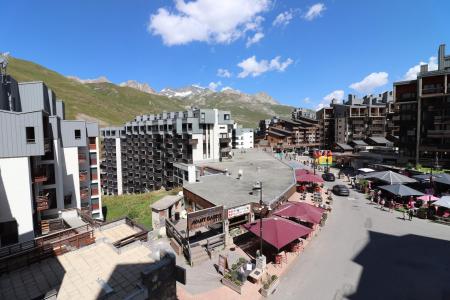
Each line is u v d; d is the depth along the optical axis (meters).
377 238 25.86
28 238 22.73
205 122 69.12
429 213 31.41
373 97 114.38
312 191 45.56
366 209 35.69
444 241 25.05
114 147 101.56
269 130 142.62
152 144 85.44
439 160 52.88
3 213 21.91
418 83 55.69
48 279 13.47
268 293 16.95
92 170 45.97
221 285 17.78
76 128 39.38
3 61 27.28
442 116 52.91
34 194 26.64
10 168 22.03
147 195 51.56
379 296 17.00
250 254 22.14
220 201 26.22
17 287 12.86
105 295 12.03
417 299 16.69
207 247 21.98
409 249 23.44
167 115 84.94
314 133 135.38
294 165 56.88
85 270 14.29
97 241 17.48
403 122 59.56
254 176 40.34
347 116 109.06
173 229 24.09
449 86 52.25
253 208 25.64
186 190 32.47
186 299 16.28
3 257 14.29
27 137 22.78
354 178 53.91
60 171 33.22
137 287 11.48
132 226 22.41
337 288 17.88
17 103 30.22
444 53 55.69
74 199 39.28
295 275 19.47
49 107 36.00
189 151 69.00
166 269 11.90
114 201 52.16
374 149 83.62
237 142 127.06
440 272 19.67
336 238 25.94
